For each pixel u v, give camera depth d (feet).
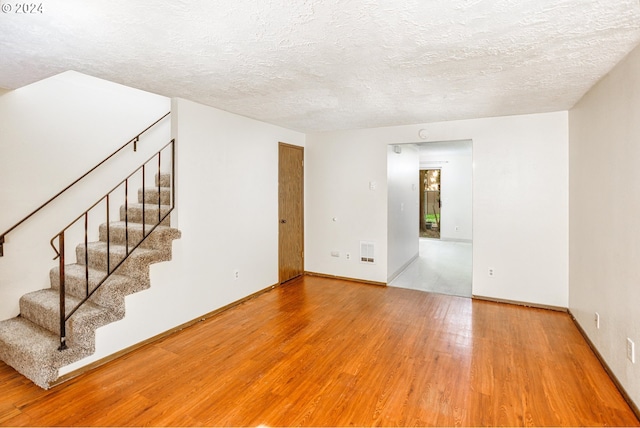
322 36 6.44
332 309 12.91
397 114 13.21
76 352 8.06
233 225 13.26
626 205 7.26
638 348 6.62
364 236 16.75
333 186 17.46
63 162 10.64
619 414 6.68
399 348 9.62
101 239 11.69
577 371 8.30
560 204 12.60
